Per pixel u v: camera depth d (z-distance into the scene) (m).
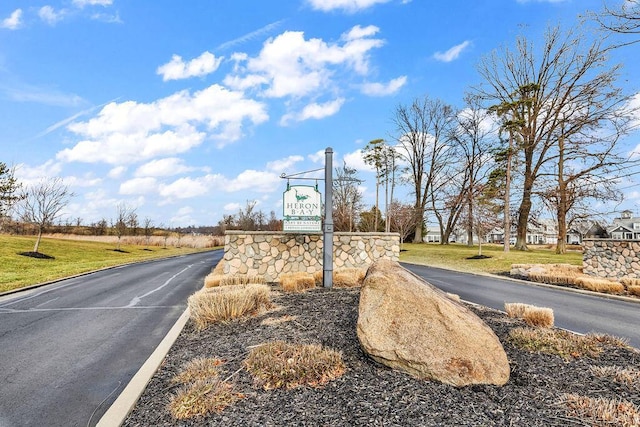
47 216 20.77
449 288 11.46
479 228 24.56
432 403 2.97
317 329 5.02
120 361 4.63
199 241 44.91
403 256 27.19
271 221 52.75
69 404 3.44
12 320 6.89
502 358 3.47
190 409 2.90
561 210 25.06
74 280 12.90
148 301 8.87
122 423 2.81
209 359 4.03
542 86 25.66
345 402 3.00
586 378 3.50
